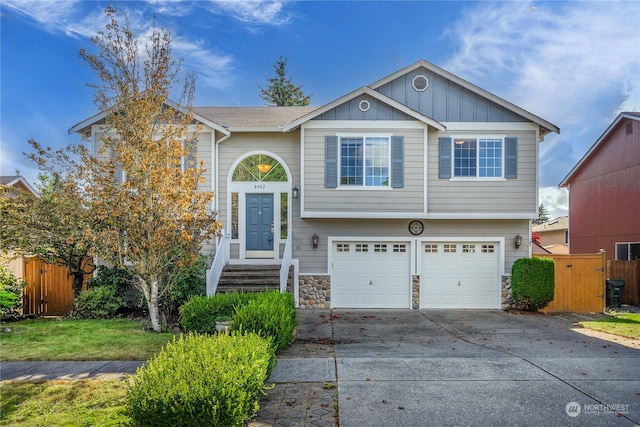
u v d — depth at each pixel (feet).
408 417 15.10
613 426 14.53
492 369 20.53
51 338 27.20
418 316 38.19
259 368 14.38
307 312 40.19
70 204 31.22
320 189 41.16
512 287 41.88
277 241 43.37
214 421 11.77
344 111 41.47
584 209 65.62
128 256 29.99
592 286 41.42
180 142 32.55
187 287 35.24
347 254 43.19
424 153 41.29
